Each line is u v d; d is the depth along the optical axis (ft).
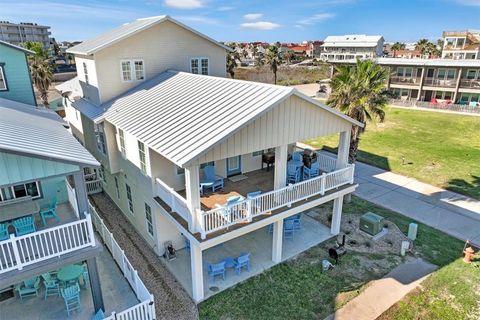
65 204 48.78
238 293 40.47
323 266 44.37
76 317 35.86
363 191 69.31
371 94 57.26
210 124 36.99
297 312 37.73
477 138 103.81
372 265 45.60
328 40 394.11
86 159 32.04
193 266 37.91
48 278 37.88
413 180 74.74
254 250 48.67
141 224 51.78
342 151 49.78
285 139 40.68
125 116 47.96
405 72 153.28
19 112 46.14
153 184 44.11
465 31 220.02
